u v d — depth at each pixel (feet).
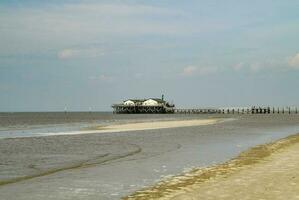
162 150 99.60
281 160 73.26
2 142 124.26
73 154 92.58
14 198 46.44
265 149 95.81
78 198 46.37
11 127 232.12
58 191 50.11
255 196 42.60
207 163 74.64
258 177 54.49
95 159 83.51
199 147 106.22
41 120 406.82
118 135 154.92
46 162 79.10
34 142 124.16
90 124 273.95
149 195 45.83
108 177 60.13
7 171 67.62
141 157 85.76
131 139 135.23
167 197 44.04
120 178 59.11
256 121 307.78
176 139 134.31
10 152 96.89
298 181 50.72
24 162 79.10
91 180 57.72
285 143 111.24
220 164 71.82
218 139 133.28
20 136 151.02
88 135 155.63
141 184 54.13
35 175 63.10
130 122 305.12
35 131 185.88
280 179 52.37
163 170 66.39
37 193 49.01
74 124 279.08
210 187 48.37
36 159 83.82
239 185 48.93
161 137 143.54
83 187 52.54
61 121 366.02
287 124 251.80
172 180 55.36
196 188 48.21
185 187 49.52
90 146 111.34
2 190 50.93
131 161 79.30
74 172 65.62
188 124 254.27
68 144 117.70
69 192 49.55
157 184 52.95
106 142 123.75
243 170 61.93
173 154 90.68
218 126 225.76
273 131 177.37
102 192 49.32
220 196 43.11
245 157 80.64
